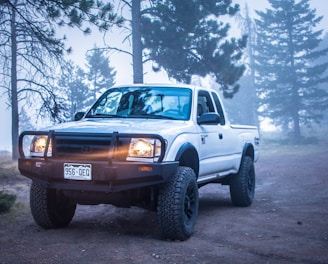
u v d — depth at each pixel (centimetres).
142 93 680
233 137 778
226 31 2219
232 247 500
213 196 983
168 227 519
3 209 702
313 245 505
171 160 520
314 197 888
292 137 3803
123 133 506
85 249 487
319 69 3975
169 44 2084
